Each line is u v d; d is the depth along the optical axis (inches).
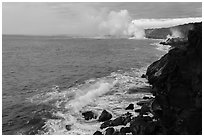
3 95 1097.4
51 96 1063.0
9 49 3634.4
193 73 668.1
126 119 732.7
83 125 748.0
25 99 1031.6
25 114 863.7
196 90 616.1
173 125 607.8
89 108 885.8
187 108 605.9
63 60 2320.4
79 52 3161.9
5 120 818.8
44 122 787.4
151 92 1069.1
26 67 1895.9
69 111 871.1
